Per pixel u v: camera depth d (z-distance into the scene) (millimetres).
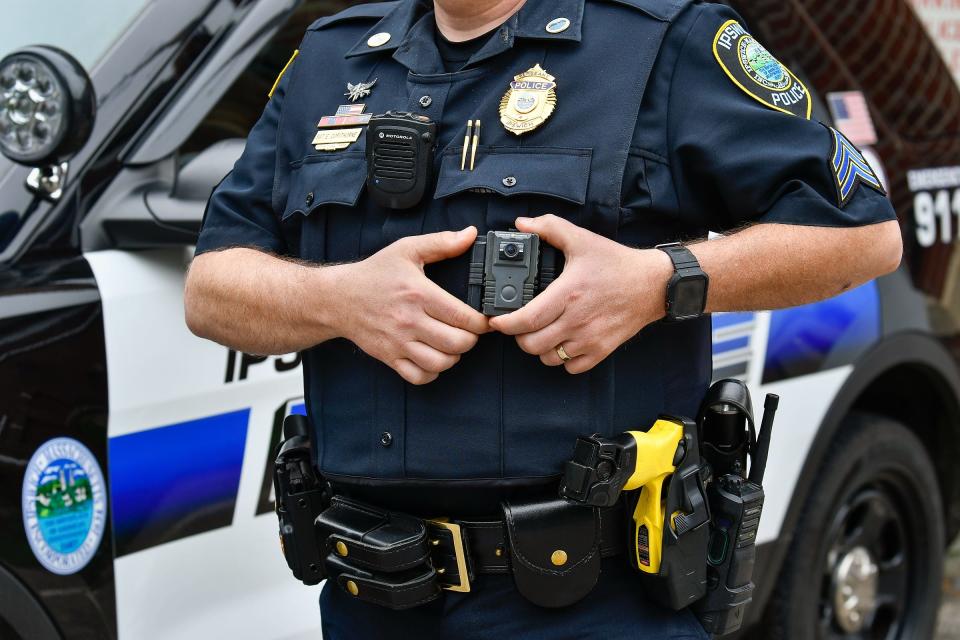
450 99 1857
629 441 1780
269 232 2072
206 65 2686
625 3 1838
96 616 2422
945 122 3906
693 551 1886
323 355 1972
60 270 2467
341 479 1935
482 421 1809
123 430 2455
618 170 1756
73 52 2766
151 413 2488
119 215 2523
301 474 2080
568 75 1809
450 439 1824
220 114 2684
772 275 1756
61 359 2371
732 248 1758
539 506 1814
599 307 1696
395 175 1812
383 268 1750
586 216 1767
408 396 1846
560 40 1820
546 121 1792
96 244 2529
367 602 1970
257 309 1898
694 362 1936
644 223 1814
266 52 2740
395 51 1959
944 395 3943
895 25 3793
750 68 1822
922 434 4129
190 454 2547
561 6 1850
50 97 2371
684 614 1959
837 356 3496
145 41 2678
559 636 1873
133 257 2527
